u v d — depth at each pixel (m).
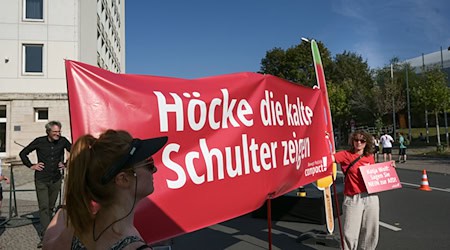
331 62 52.34
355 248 3.91
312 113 4.07
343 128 49.25
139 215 1.98
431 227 6.32
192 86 2.43
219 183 2.47
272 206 7.14
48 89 20.14
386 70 43.59
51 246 1.48
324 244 5.28
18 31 20.02
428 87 32.66
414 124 49.94
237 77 2.79
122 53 44.03
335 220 6.89
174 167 2.20
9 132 19.33
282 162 3.21
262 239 5.79
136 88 2.05
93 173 1.20
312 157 3.93
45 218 5.44
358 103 43.22
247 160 2.74
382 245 5.30
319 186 5.28
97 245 1.19
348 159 4.00
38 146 5.51
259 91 3.00
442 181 12.39
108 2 30.92
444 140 37.22
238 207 2.61
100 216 1.21
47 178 5.50
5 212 7.66
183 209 2.21
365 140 3.95
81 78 1.84
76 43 20.67
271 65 48.28
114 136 1.28
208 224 2.36
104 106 1.89
